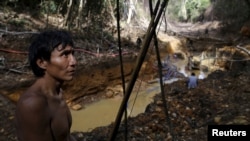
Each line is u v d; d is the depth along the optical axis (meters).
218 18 31.58
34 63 1.18
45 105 1.16
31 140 1.11
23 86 9.03
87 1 16.53
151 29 1.23
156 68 16.17
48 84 1.21
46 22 14.65
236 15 25.81
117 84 13.08
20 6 14.92
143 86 13.88
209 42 22.88
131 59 14.71
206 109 6.52
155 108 6.59
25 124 1.10
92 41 15.45
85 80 11.63
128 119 6.05
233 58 15.89
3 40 11.18
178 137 5.08
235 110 6.22
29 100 1.11
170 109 6.53
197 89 8.20
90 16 17.11
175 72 17.03
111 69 13.05
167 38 23.27
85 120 10.00
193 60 19.25
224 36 24.70
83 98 11.38
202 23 34.69
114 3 19.66
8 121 6.06
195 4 37.62
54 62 1.16
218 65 17.58
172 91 8.51
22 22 13.26
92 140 5.14
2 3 14.09
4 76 9.26
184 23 36.75
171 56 20.84
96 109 10.91
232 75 9.80
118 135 5.16
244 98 7.16
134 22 22.53
